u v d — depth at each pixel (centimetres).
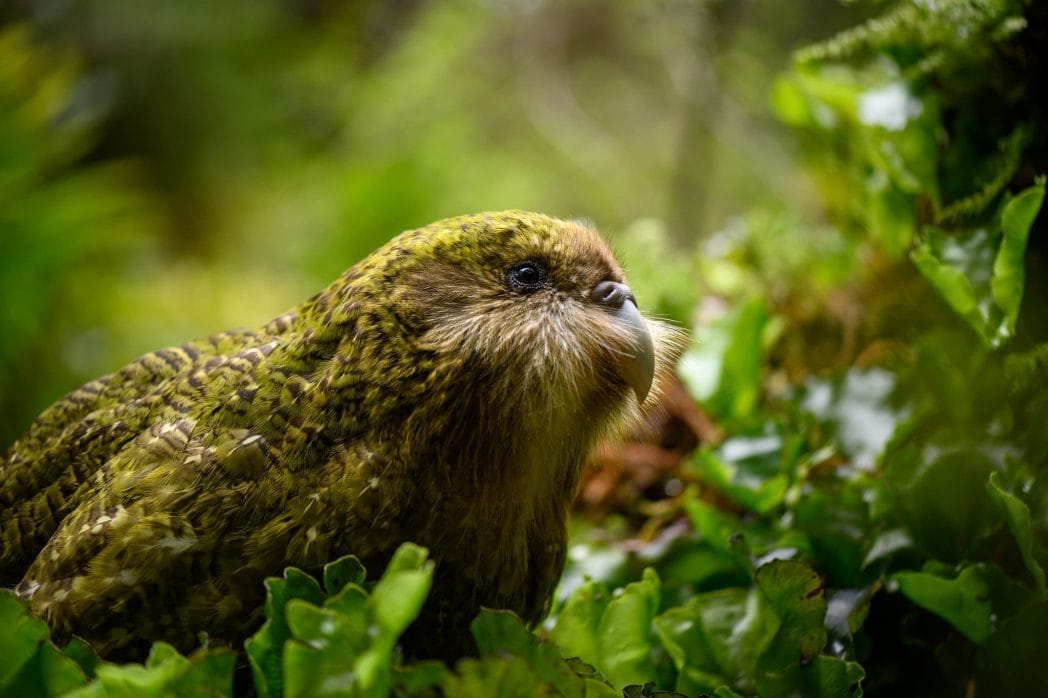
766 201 231
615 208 299
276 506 151
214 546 150
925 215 163
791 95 170
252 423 152
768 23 218
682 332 162
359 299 153
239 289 317
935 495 156
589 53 316
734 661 155
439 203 299
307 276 306
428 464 152
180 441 152
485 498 153
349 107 356
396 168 300
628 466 170
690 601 156
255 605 150
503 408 152
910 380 162
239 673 150
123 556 150
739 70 221
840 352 170
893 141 162
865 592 155
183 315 291
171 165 396
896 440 159
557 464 155
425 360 152
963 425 159
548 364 153
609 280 156
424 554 144
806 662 152
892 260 167
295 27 391
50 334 254
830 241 172
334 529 151
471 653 154
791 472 161
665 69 289
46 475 157
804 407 163
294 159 378
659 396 161
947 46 159
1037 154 158
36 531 155
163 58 390
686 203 249
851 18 187
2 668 146
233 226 376
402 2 366
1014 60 158
